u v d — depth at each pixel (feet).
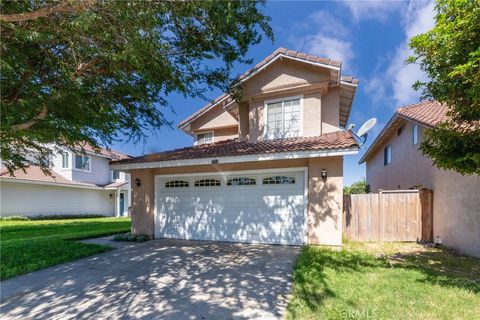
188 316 13.44
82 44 15.61
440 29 14.64
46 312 14.02
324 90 35.27
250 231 31.96
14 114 14.83
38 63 16.24
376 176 70.38
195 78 22.71
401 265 21.54
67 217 73.92
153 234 36.14
